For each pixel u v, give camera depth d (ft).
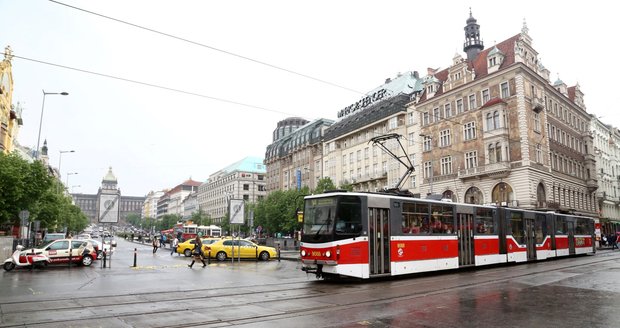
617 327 29.84
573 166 186.60
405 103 202.28
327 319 32.73
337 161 252.83
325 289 50.01
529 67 153.48
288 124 412.16
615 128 268.21
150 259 109.81
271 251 109.29
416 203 65.51
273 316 33.99
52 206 161.79
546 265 82.94
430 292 47.03
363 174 228.84
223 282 57.00
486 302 40.16
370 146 224.53
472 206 76.74
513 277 61.31
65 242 83.92
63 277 63.67
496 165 150.30
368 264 56.95
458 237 72.08
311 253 57.26
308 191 228.63
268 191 356.18
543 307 37.37
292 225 217.97
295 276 65.77
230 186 442.91
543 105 161.38
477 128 160.86
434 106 181.88
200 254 83.61
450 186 169.37
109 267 79.20
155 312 35.53
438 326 30.35
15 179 105.40
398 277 63.77
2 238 95.20
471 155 162.81
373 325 30.63
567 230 108.68
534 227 93.86
